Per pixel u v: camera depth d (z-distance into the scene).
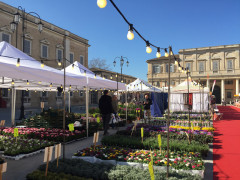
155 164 4.51
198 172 4.15
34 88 12.60
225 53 44.25
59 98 28.70
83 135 8.17
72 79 7.53
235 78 43.47
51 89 13.28
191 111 19.17
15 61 6.66
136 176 3.58
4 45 7.42
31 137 7.61
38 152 5.92
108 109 8.49
